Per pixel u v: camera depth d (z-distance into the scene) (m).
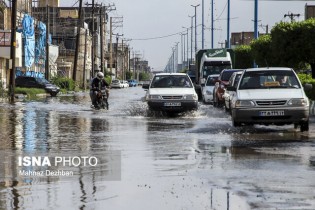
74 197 10.30
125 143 18.33
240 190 10.67
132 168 13.38
